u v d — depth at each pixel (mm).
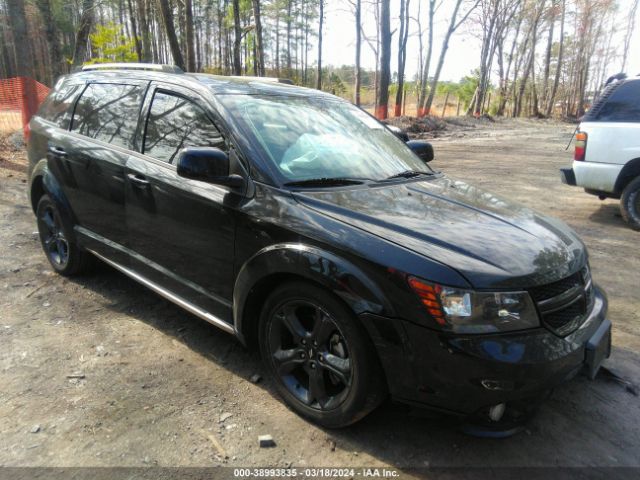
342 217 2693
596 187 7195
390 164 3654
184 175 2850
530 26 41469
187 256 3324
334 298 2551
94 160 3941
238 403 2975
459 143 18703
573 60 50781
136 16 32656
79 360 3342
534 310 2408
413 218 2771
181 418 2818
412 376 2367
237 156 3078
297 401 2852
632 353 3773
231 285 3084
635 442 2816
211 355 3479
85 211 4156
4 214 6531
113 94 4117
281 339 2932
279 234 2746
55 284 4500
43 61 43562
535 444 2760
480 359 2252
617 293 4895
